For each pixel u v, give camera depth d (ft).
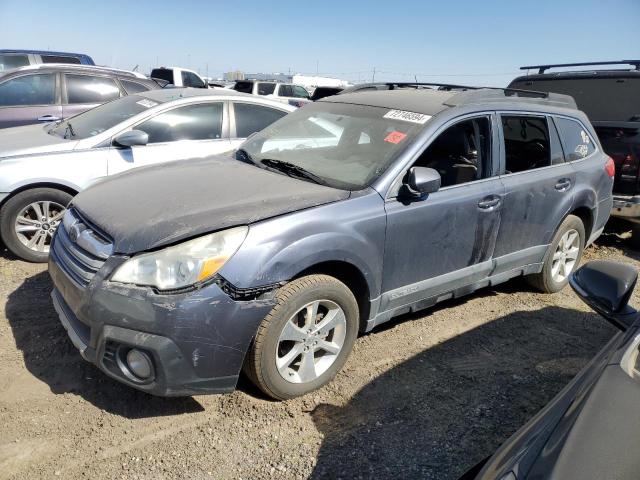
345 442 9.36
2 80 23.45
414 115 12.44
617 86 21.86
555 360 12.59
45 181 16.06
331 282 10.12
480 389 11.17
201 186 10.96
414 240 11.42
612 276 7.87
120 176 12.53
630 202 19.84
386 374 11.44
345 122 13.09
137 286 8.68
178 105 18.79
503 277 14.25
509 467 5.17
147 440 9.09
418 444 9.42
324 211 10.07
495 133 13.29
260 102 20.74
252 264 9.02
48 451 8.67
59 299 10.73
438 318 14.29
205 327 8.70
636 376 6.07
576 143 16.05
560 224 15.57
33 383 10.33
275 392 10.01
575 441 5.09
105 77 25.57
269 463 8.77
